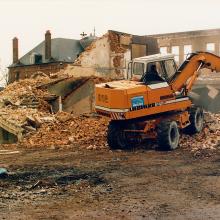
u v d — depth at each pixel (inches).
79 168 467.5
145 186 370.3
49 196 342.6
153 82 597.9
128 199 327.0
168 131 577.9
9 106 1000.2
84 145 661.9
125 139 616.7
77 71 1194.6
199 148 583.5
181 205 305.4
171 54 629.3
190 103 641.6
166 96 604.1
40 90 1073.5
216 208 295.0
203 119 677.3
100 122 781.9
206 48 1635.1
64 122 810.2
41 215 288.0
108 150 605.6
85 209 300.8
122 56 1208.2
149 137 601.6
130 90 568.1
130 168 458.3
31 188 372.8
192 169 439.8
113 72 1189.7
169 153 559.8
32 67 2605.8
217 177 397.4
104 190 359.6
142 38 1280.8
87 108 1013.2
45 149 651.5
